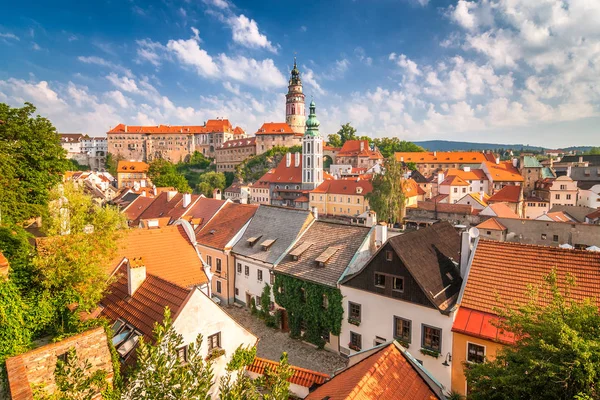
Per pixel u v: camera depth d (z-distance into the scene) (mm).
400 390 13477
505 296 22047
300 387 17906
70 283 18281
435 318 23391
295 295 31734
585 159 134250
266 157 182500
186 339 17000
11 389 11492
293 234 35969
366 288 26953
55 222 20531
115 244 22094
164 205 57125
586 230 45188
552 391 11109
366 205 102750
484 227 51312
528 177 123500
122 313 19703
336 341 29375
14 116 36312
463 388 22250
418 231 28500
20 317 16359
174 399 9242
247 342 19781
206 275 29781
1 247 19453
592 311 12406
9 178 32312
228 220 43562
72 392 11109
